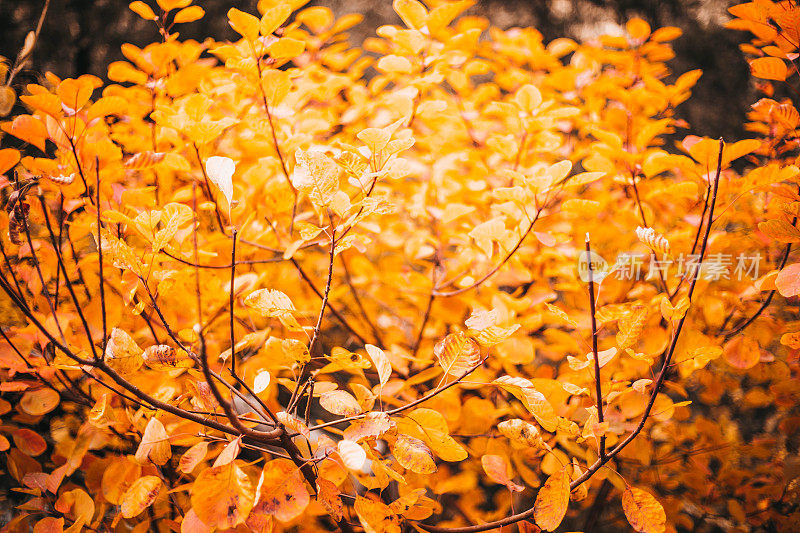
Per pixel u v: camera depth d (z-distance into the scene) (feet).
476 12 9.11
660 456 4.89
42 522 3.80
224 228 4.38
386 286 4.86
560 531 5.24
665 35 4.76
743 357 4.25
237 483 3.31
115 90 4.47
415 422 3.59
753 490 4.86
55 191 4.10
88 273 4.32
